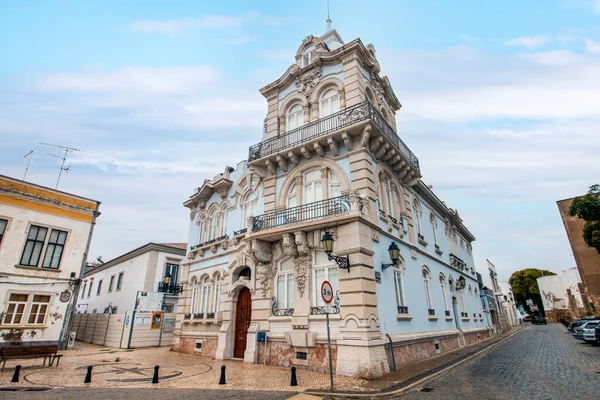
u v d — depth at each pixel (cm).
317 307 1183
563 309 5850
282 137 1541
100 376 1052
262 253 1355
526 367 1153
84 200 2042
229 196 1886
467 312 2333
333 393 805
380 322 1121
